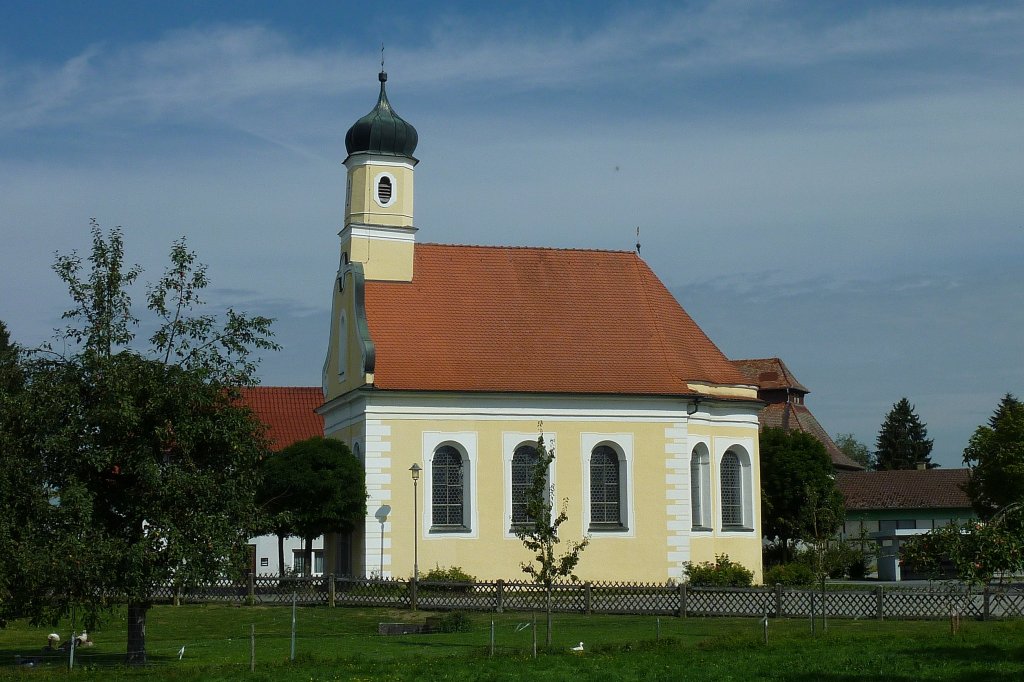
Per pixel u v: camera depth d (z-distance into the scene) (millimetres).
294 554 75688
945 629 37812
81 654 35531
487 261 61156
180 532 32719
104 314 33875
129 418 32312
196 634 41594
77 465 32875
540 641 37656
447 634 40500
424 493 55281
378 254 59188
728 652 33219
